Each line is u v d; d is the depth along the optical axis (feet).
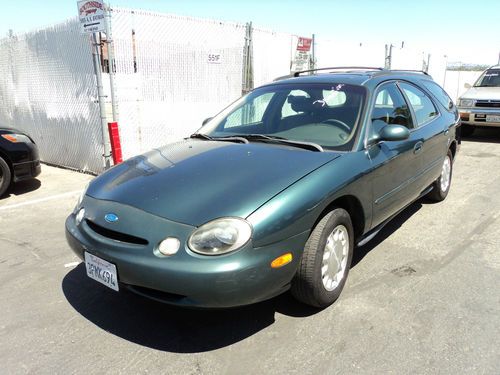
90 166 25.17
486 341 8.97
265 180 9.24
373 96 12.46
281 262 8.53
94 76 23.15
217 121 14.07
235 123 13.62
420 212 17.21
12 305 10.75
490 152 30.32
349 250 10.73
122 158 23.95
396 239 14.49
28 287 11.66
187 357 8.71
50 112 26.68
